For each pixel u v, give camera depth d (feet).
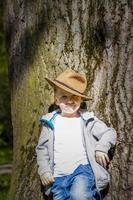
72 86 14.57
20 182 16.02
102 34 15.53
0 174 30.89
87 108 15.38
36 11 16.29
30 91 16.24
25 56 16.55
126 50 15.40
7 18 17.57
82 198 14.20
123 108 15.33
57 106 15.56
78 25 15.66
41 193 15.46
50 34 15.92
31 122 16.11
